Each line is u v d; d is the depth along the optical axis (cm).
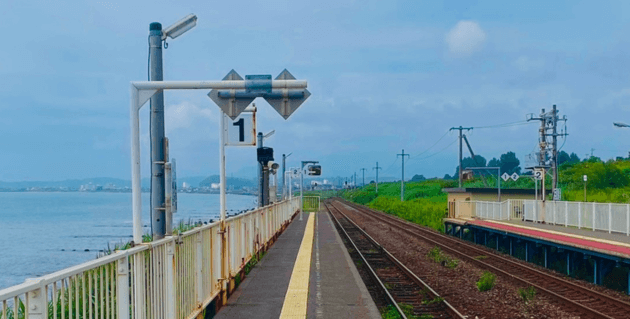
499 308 1130
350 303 904
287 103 715
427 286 1273
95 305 439
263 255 1486
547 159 3048
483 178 5431
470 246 2258
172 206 714
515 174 3388
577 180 4244
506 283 1410
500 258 1870
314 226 2775
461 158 4966
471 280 1494
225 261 903
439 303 1147
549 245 1711
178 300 655
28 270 2511
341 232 2920
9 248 3322
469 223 2642
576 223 2153
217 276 877
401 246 2380
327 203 7706
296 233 2281
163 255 613
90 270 435
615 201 3127
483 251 2080
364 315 821
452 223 3003
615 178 4019
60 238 3944
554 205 2369
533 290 1251
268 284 1050
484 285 1338
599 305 1142
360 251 2114
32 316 357
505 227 2209
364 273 1576
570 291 1302
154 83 622
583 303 1167
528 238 1856
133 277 523
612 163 4741
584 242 1559
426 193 7025
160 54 766
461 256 1938
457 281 1479
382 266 1738
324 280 1123
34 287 351
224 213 921
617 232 1853
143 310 540
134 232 567
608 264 1422
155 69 762
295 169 3609
